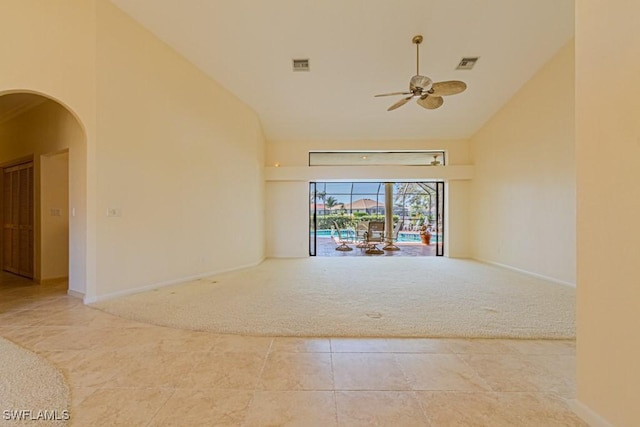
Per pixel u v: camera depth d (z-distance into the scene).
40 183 4.54
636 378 1.28
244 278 4.94
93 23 3.53
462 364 2.11
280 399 1.71
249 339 2.52
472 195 7.20
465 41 4.38
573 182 4.40
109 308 3.29
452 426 1.49
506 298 3.71
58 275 4.69
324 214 11.16
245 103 5.92
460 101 5.89
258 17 3.92
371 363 2.12
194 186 4.85
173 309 3.27
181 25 4.05
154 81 4.22
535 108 5.14
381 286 4.37
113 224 3.75
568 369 2.04
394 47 4.47
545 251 4.93
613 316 1.38
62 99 3.31
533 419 1.54
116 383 1.86
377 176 7.21
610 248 1.39
